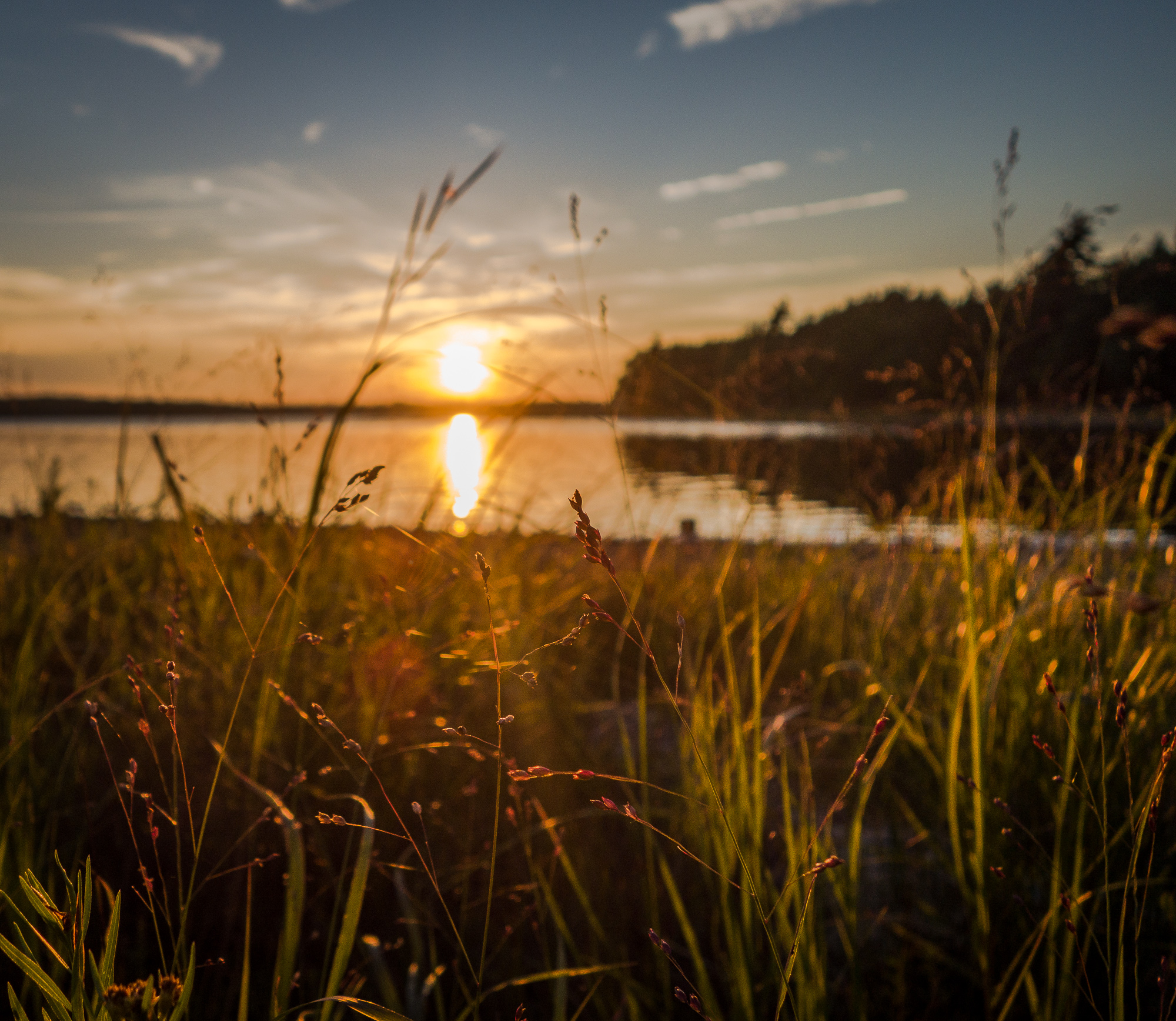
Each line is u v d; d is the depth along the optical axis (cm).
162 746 192
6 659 236
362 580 229
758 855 142
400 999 151
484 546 281
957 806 169
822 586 318
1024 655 198
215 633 224
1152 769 167
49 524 357
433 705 208
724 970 154
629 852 192
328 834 174
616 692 173
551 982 156
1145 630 204
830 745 236
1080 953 123
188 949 160
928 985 158
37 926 134
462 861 170
